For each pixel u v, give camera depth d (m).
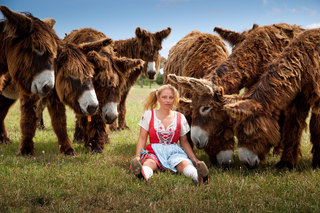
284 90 3.55
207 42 5.14
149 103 4.03
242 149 3.48
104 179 3.23
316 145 4.07
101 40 4.25
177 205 2.55
